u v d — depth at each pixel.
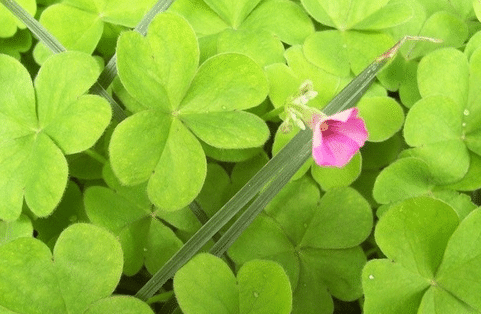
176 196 0.19
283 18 0.22
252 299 0.18
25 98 0.19
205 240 0.19
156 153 0.19
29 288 0.17
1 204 0.19
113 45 0.22
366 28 0.22
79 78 0.19
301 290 0.20
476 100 0.21
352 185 0.21
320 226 0.20
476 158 0.21
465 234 0.18
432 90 0.21
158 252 0.20
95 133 0.19
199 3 0.22
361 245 0.21
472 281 0.18
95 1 0.22
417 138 0.20
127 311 0.17
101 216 0.20
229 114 0.19
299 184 0.20
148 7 0.22
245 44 0.21
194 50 0.19
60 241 0.17
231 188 0.21
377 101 0.21
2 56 0.19
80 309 0.17
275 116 0.21
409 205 0.18
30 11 0.22
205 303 0.17
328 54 0.21
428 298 0.18
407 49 0.22
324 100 0.21
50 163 0.18
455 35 0.22
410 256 0.18
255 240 0.20
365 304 0.18
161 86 0.19
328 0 0.22
